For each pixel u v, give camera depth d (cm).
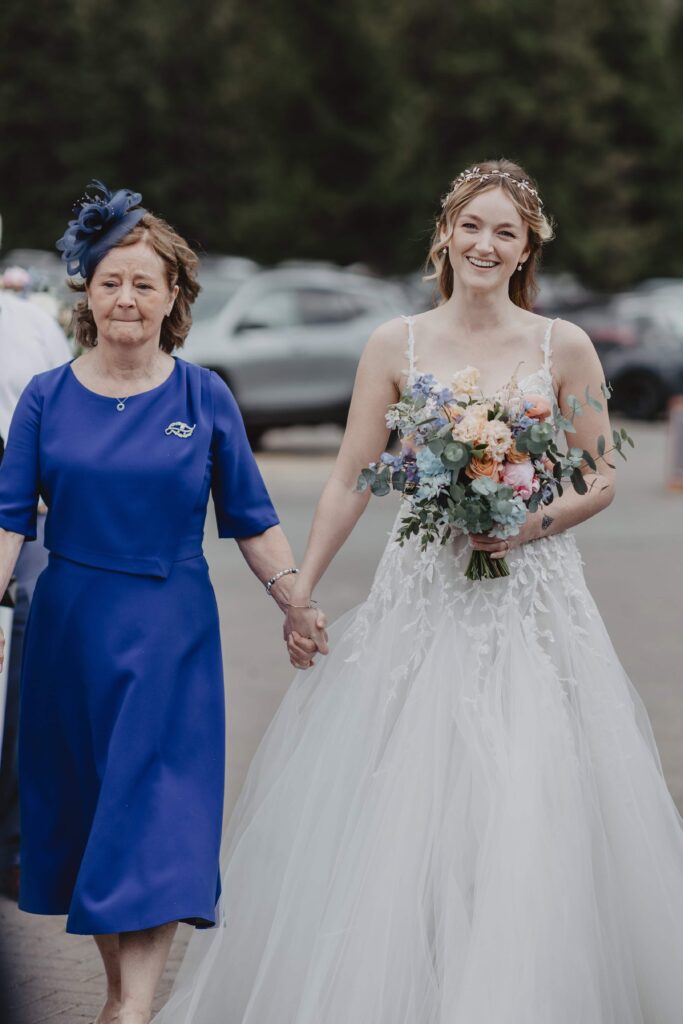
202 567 427
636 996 412
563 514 432
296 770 439
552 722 414
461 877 402
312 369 2083
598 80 3744
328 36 3338
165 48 3216
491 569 425
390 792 412
